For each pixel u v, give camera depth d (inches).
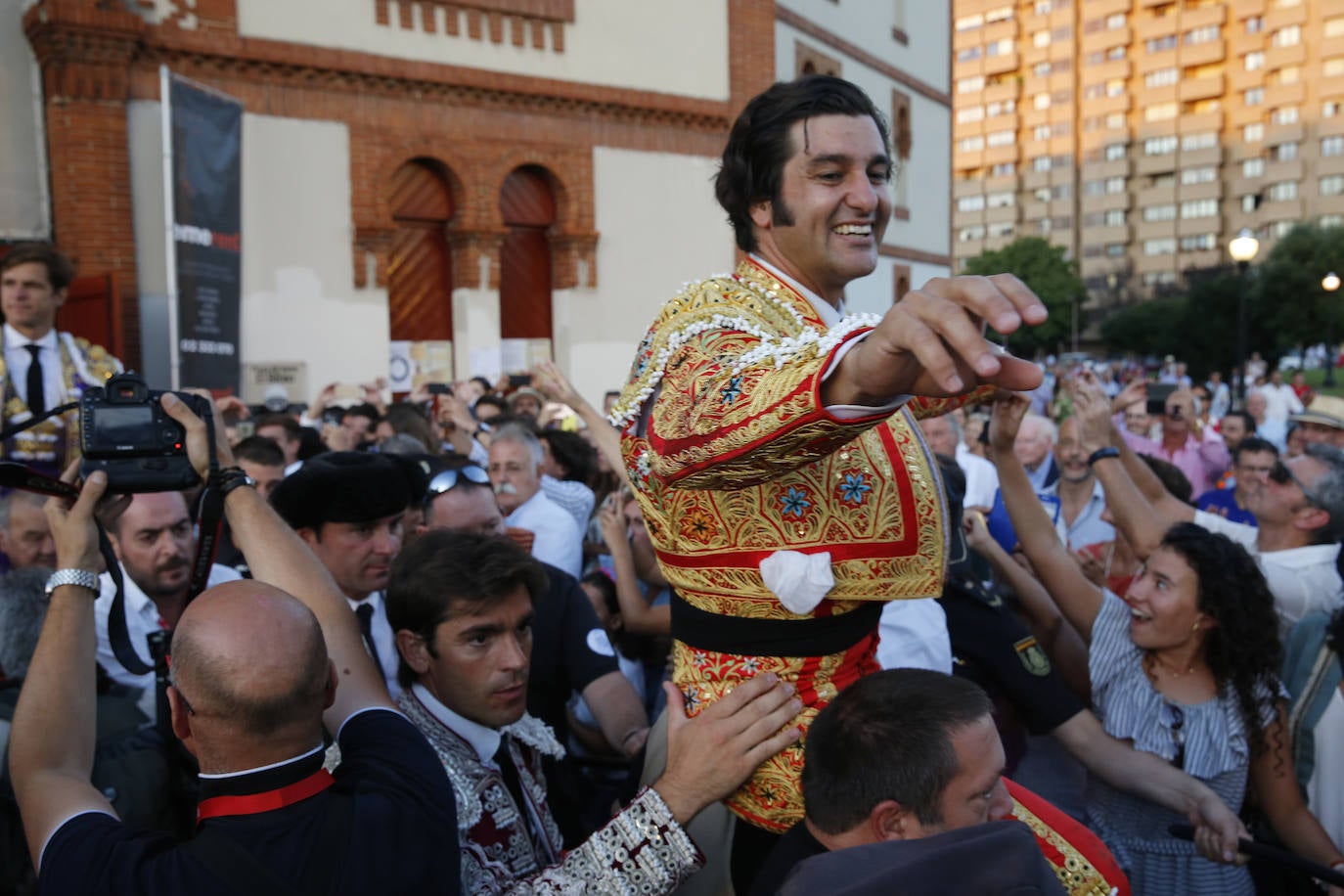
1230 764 97.7
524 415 286.4
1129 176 3102.9
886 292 732.0
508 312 493.7
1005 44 3297.2
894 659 86.0
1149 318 2252.7
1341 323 1764.3
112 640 65.3
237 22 390.3
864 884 44.4
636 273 518.3
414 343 463.5
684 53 528.4
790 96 58.6
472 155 459.8
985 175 3348.9
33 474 61.9
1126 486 115.2
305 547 67.7
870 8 701.9
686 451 44.9
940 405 80.8
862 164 58.1
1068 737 100.3
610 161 506.9
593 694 114.0
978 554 128.3
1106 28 3112.7
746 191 60.6
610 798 99.1
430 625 76.5
